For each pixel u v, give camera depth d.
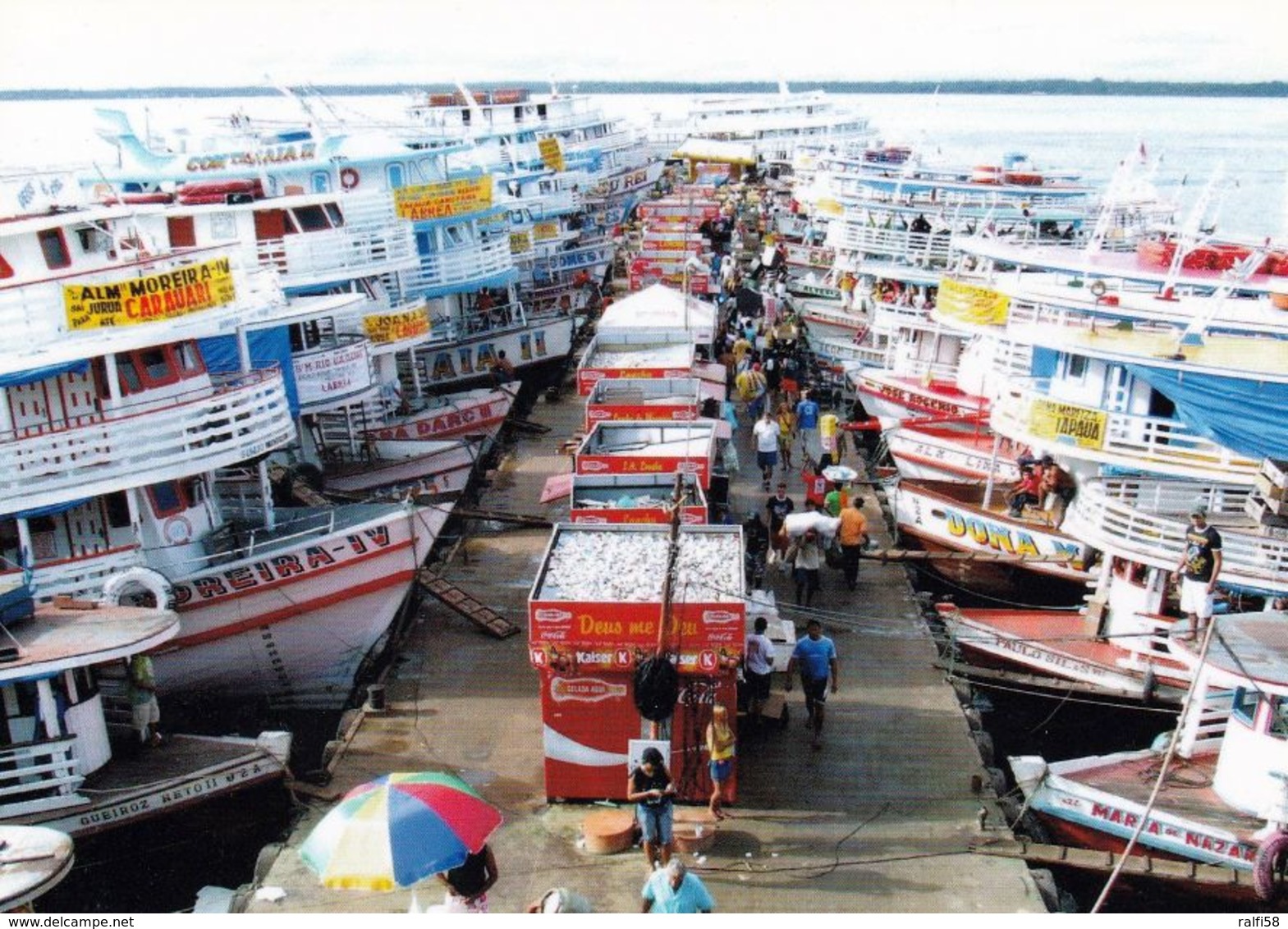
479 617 21.00
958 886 13.89
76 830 15.18
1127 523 19.05
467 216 34.00
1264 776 14.79
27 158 30.92
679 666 14.73
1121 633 19.84
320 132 33.06
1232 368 18.28
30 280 17.55
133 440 17.84
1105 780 15.95
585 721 15.20
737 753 16.94
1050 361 21.92
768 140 87.75
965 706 18.48
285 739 16.75
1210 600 17.25
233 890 15.82
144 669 16.48
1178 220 41.03
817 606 21.98
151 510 19.14
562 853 14.45
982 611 21.38
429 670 19.52
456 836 10.45
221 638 19.17
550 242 49.78
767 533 23.98
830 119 88.81
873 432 34.56
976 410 30.34
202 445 18.64
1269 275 23.98
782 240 59.44
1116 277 23.80
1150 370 18.97
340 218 28.83
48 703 15.27
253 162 32.00
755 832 14.97
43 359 17.17
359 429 29.20
